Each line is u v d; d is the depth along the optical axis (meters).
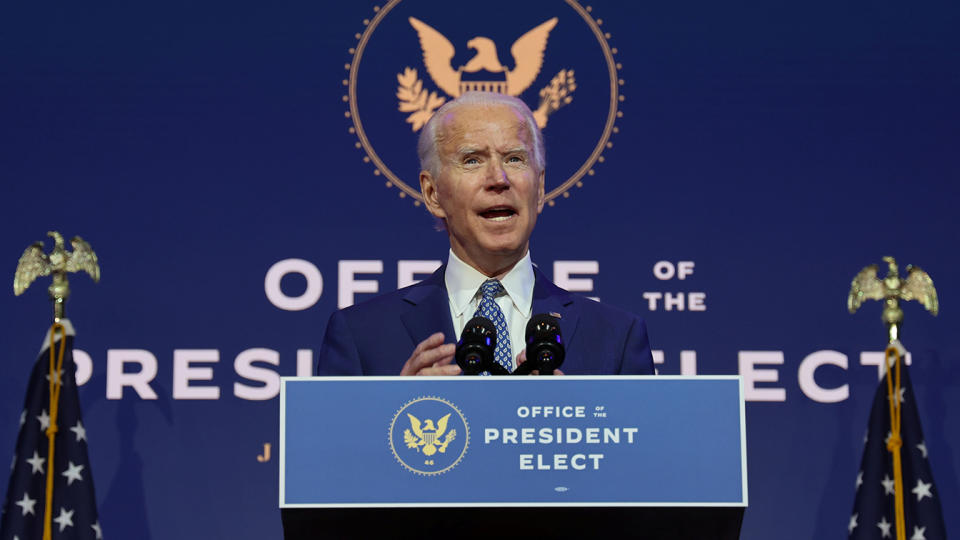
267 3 11.58
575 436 5.49
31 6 11.48
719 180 11.38
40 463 9.31
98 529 9.30
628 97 11.48
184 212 11.23
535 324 6.23
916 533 9.52
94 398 10.93
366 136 11.43
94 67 11.41
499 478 5.45
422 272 11.27
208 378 11.05
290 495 5.41
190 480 10.90
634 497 5.44
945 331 11.10
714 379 5.54
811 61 11.54
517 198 8.22
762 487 10.95
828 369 11.11
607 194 11.35
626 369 8.04
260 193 11.30
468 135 8.32
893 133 11.42
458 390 5.51
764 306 11.20
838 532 10.90
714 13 11.60
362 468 5.44
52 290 9.64
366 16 11.57
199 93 11.42
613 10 11.56
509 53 11.53
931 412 11.00
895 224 11.30
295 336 11.14
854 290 10.30
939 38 11.54
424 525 5.53
